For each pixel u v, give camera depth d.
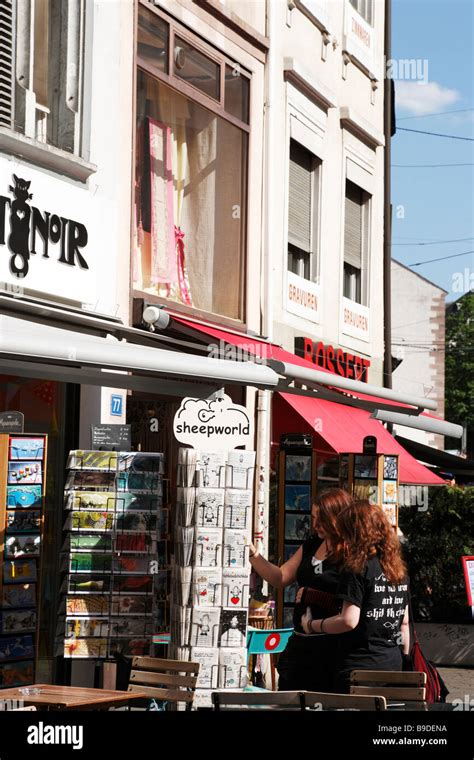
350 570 6.66
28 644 8.20
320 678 6.82
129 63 11.31
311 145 16.34
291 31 15.59
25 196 9.47
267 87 14.65
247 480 8.80
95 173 10.60
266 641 9.31
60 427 10.20
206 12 13.05
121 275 11.03
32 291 9.57
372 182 19.12
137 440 11.79
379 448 15.35
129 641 8.61
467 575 13.17
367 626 6.68
